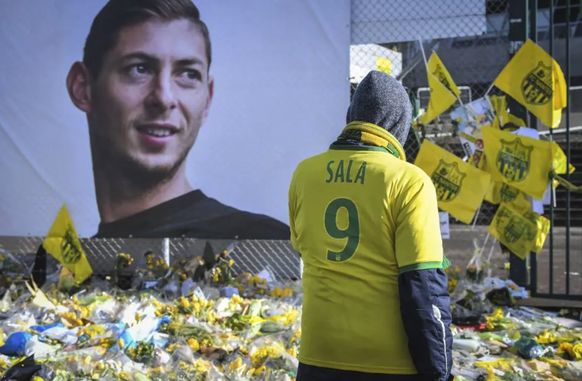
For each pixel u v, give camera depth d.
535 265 6.23
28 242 7.05
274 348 4.12
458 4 6.51
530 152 6.03
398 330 2.21
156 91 6.72
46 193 6.86
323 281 2.32
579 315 5.73
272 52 6.61
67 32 6.80
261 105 6.64
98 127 6.80
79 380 3.67
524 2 6.30
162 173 6.76
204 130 6.71
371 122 2.41
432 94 6.11
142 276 6.52
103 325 4.84
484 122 6.29
